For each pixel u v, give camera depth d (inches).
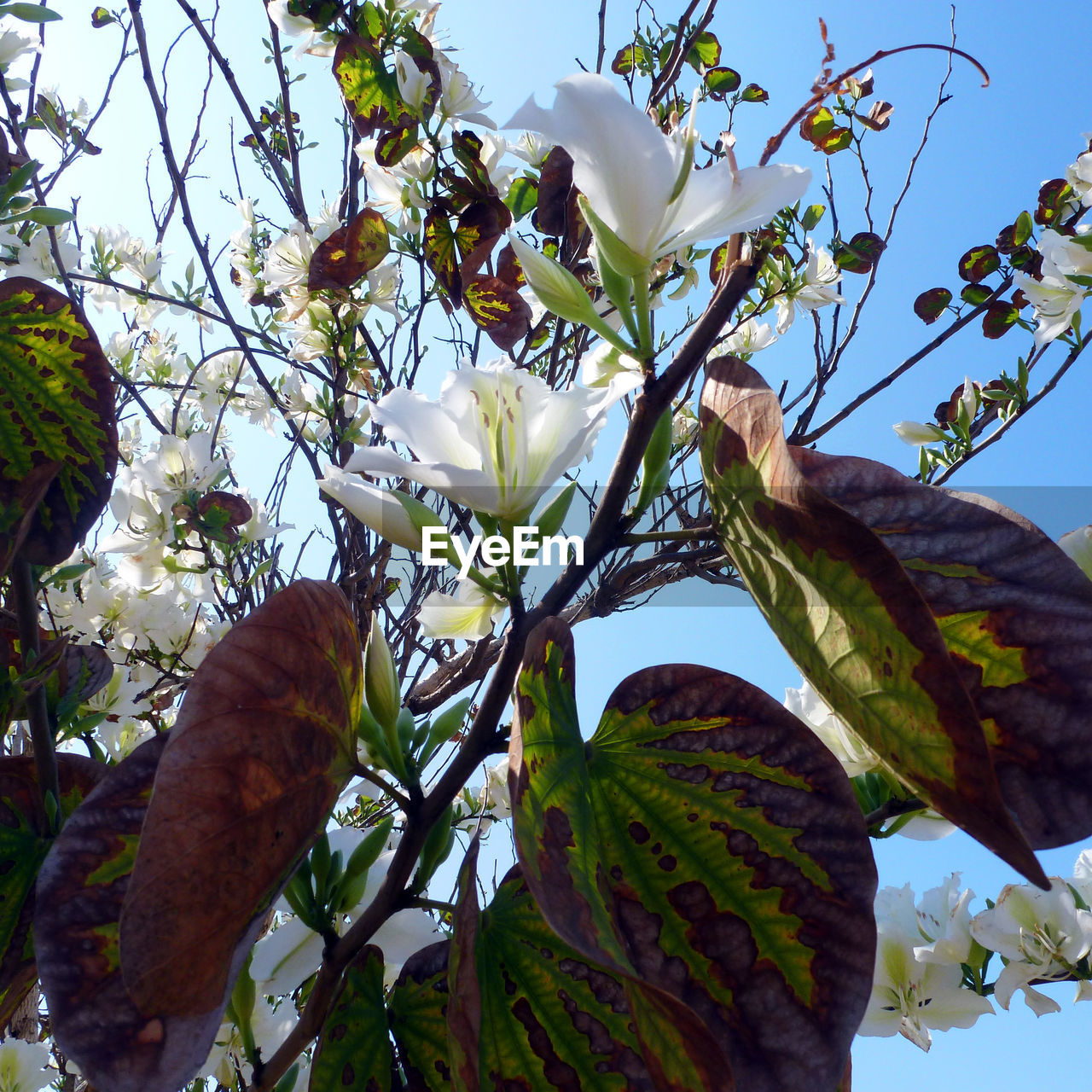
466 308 33.3
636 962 11.2
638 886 11.5
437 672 39.0
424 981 13.4
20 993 15.5
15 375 17.1
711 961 11.2
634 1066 11.8
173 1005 10.1
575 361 35.1
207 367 52.4
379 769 13.4
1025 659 11.1
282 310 47.4
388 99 32.6
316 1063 12.4
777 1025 10.9
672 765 11.9
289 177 45.6
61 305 16.8
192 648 35.1
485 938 12.6
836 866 11.3
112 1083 11.0
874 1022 18.8
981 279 38.0
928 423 34.7
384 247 35.8
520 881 13.0
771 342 40.5
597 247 12.5
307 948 16.1
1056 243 30.7
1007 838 9.8
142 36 37.6
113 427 17.6
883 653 10.2
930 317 39.0
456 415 12.7
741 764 11.8
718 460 11.5
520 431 12.5
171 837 10.2
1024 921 18.7
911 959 19.0
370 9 33.4
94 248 49.3
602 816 11.8
